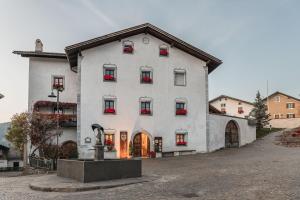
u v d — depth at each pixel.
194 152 30.17
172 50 30.97
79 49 28.20
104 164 14.67
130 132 28.80
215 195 10.67
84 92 28.16
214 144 31.44
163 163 23.05
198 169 18.06
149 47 30.36
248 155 24.84
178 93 30.62
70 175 15.69
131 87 29.39
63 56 31.16
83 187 12.90
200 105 31.11
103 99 28.52
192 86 31.12
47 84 31.17
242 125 34.53
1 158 44.59
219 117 32.31
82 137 27.61
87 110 28.03
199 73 31.44
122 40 29.69
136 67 29.77
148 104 29.80
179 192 11.52
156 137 29.45
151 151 28.69
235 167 17.67
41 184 13.95
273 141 34.41
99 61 28.86
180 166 20.55
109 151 27.95
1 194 12.57
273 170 15.41
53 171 21.62
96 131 27.88
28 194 12.41
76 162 15.04
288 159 19.78
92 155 27.53
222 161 21.83
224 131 32.75
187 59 31.28
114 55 29.33
